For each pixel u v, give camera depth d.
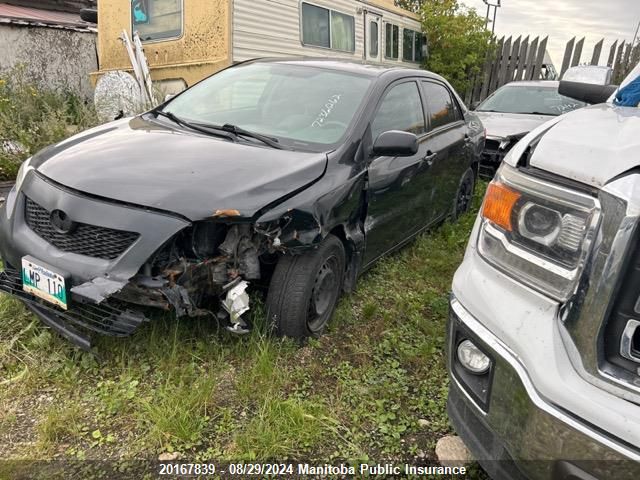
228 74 4.28
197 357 2.89
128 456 2.28
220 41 7.80
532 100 8.58
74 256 2.64
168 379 2.68
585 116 2.09
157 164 2.87
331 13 9.99
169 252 2.65
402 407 2.72
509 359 1.70
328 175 3.10
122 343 2.92
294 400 2.62
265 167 2.95
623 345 1.49
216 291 2.82
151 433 2.36
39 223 2.82
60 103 7.39
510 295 1.78
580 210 1.61
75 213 2.63
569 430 1.52
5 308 3.13
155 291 2.56
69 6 13.86
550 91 8.69
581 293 1.56
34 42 10.98
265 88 3.94
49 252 2.69
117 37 9.20
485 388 1.86
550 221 1.70
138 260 2.52
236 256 2.82
